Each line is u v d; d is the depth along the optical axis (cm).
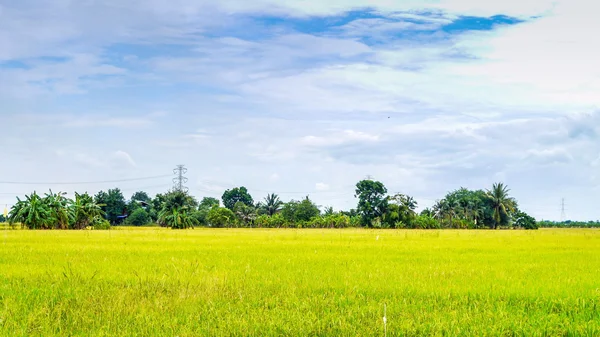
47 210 6875
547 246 3119
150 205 12875
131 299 1217
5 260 2034
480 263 2055
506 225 12612
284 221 11331
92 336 937
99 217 7719
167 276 1535
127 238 3909
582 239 4225
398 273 1681
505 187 12488
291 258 2186
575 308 1174
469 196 13100
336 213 11556
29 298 1222
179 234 5122
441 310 1166
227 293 1303
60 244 3056
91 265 1847
